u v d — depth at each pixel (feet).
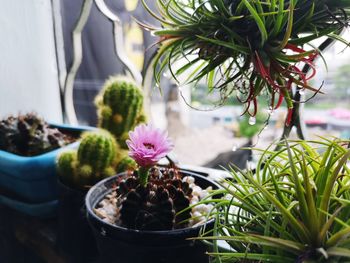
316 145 0.57
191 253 0.51
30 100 1.13
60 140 0.91
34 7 1.08
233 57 0.49
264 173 0.52
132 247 0.50
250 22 0.48
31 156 0.86
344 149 0.45
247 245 0.45
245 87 0.52
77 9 1.18
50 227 0.85
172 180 0.58
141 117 0.89
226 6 0.49
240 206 0.49
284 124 0.62
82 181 0.74
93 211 0.57
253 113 0.53
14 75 1.08
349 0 0.46
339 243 0.39
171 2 0.54
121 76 0.92
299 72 0.48
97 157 0.74
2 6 1.01
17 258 0.93
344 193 0.46
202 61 0.59
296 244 0.39
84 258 0.75
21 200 0.85
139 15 1.05
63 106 1.20
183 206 0.55
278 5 0.46
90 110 1.26
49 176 0.80
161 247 0.49
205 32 0.50
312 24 0.47
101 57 1.22
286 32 0.43
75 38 1.08
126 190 0.58
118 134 0.85
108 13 1.01
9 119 0.93
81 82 1.25
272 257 0.42
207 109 0.59
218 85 0.56
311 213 0.39
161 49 0.55
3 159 0.80
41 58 1.13
